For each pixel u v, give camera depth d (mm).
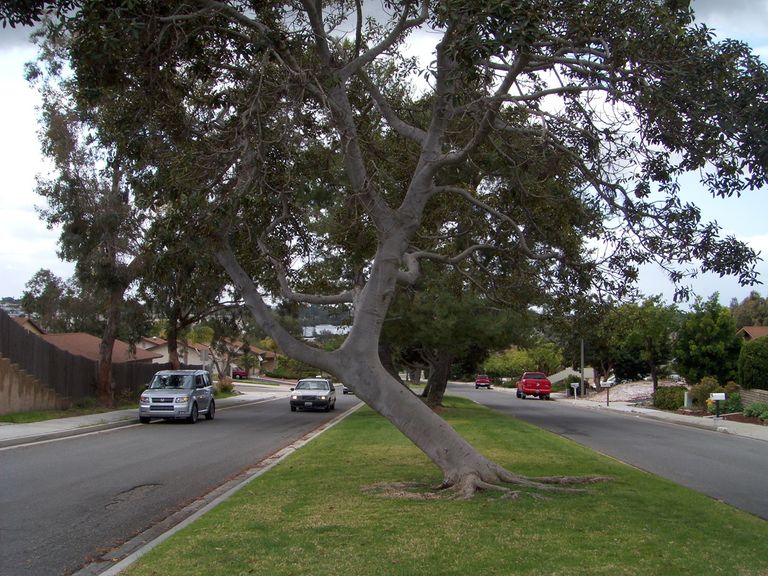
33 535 8031
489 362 87375
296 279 12766
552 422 26641
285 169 10797
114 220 26250
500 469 9500
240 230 11312
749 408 28406
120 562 6367
